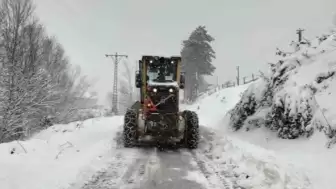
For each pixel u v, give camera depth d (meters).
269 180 5.45
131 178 5.97
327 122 7.03
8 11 16.98
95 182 5.68
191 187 5.48
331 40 9.36
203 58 46.72
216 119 19.77
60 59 25.75
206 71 47.28
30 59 17.58
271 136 8.91
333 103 7.34
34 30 18.59
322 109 7.42
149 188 5.42
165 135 8.85
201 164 7.09
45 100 17.58
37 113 17.28
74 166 6.40
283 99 8.63
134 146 9.05
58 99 20.62
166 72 9.62
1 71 14.55
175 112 8.97
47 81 16.20
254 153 6.88
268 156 6.40
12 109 14.09
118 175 6.14
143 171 6.46
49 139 9.25
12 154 6.67
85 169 6.31
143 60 9.55
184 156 7.94
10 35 16.61
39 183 5.33
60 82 24.36
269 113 9.62
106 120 15.76
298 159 6.49
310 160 6.27
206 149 8.71
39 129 16.67
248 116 11.14
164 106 9.03
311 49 9.52
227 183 5.70
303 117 7.85
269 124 9.52
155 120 8.81
